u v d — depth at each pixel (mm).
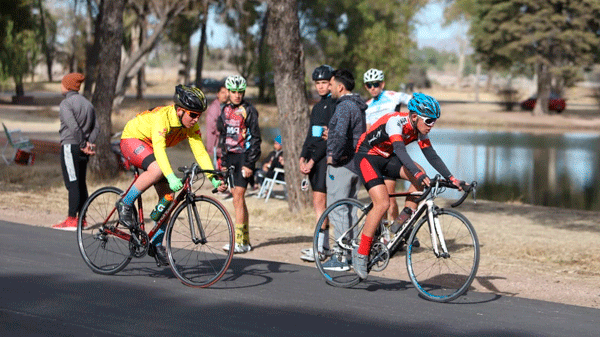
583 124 65125
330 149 8688
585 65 69312
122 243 8680
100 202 9086
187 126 7410
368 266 7672
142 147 7684
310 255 9414
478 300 7383
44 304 6762
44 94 80500
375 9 68375
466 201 17641
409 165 7176
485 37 69625
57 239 10234
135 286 7543
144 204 14539
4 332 5938
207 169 7496
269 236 11547
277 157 16969
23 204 13969
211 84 87688
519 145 43906
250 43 70438
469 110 74125
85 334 5906
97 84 18297
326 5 66750
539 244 11383
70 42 94000
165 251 7805
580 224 13883
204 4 43562
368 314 6715
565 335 6211
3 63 56219
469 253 8875
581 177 28219
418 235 9922
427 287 7824
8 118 40688
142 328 6090
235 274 8289
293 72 14172
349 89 8891
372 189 7531
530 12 68750
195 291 7418
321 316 6617
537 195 23016
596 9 64938
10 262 8539
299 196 14281
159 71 160250
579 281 8750
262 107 63219
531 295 7992
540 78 71812
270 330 6133
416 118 7195
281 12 13969
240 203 9984
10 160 22125
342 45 66500
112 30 18281
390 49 65125
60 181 17797
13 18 41281
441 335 6098
